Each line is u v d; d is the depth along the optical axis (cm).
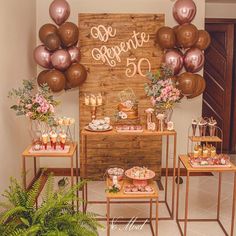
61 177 532
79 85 476
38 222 286
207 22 646
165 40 459
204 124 401
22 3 450
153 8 530
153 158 518
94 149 515
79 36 489
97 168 519
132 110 421
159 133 396
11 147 403
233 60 666
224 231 376
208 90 672
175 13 466
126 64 496
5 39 381
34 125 371
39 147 357
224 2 636
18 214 294
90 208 429
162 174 551
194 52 468
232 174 558
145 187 342
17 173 428
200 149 378
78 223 297
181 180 509
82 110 499
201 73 545
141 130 403
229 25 651
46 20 527
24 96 357
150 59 496
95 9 529
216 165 358
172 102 399
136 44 493
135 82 498
